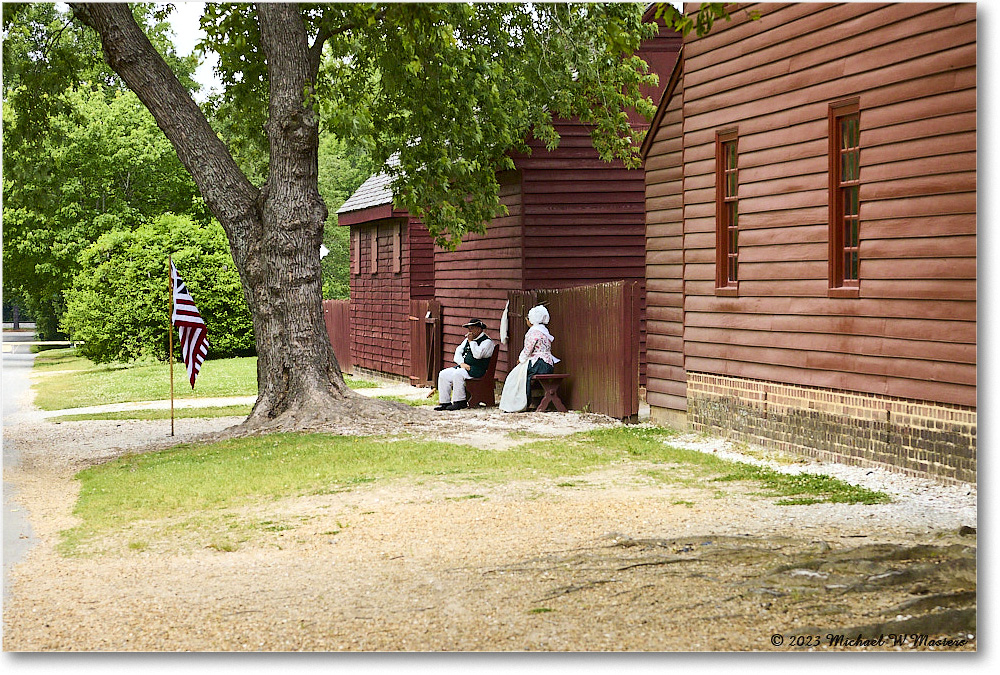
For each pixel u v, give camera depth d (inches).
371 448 533.3
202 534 367.6
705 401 550.6
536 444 543.8
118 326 1472.7
